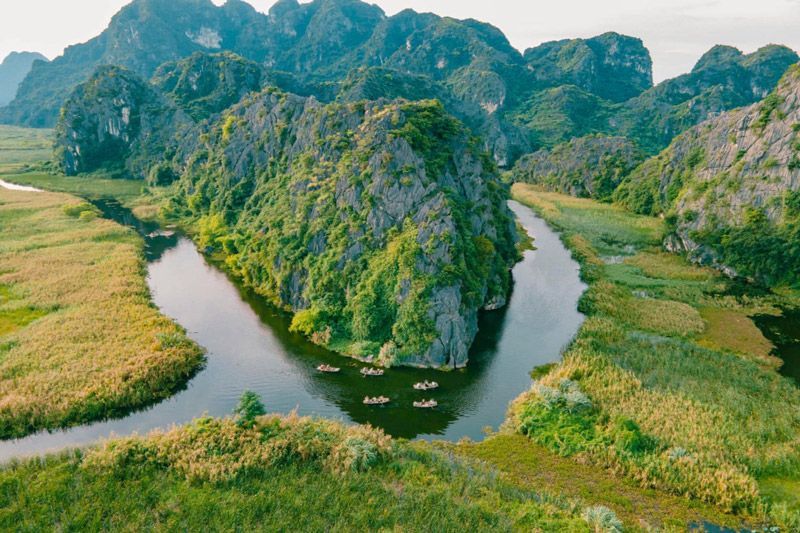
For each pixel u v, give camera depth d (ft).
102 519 127.75
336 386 207.31
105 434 172.55
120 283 295.28
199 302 289.33
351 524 130.41
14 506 129.29
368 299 239.09
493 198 352.90
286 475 145.38
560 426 175.32
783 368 230.07
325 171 313.94
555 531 130.62
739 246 349.00
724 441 166.71
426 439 177.06
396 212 264.11
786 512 139.64
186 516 129.90
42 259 334.03
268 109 448.65
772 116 391.45
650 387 198.08
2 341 221.66
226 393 200.95
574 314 284.20
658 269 365.81
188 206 490.49
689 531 135.44
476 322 259.19
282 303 286.46
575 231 474.49
